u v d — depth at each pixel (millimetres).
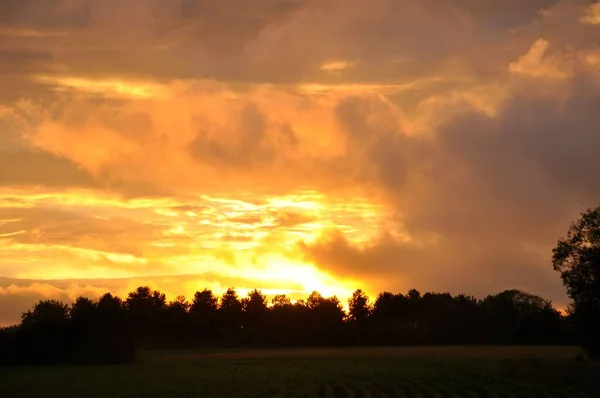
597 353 68375
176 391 47406
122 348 88625
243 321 173750
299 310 172125
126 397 43844
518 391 47188
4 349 83125
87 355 86312
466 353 101500
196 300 176875
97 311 90688
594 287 67438
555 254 70625
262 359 96312
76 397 44219
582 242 69375
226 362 89188
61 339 85875
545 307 140625
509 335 140625
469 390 47969
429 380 55000
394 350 118500
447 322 147375
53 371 70688
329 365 78250
